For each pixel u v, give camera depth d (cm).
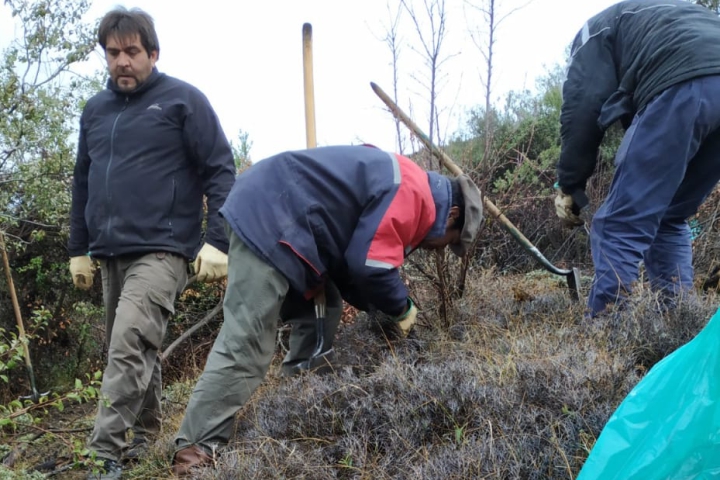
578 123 373
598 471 167
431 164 423
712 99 328
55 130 467
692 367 164
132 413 301
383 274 278
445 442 260
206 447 280
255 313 282
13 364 239
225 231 304
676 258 388
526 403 264
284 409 300
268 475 248
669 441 159
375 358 378
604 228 356
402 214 279
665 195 342
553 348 314
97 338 588
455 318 402
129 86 326
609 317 333
